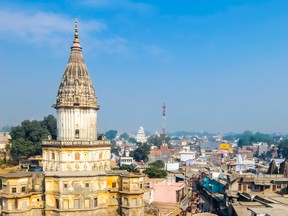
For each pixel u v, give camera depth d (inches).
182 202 4379.9
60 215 3053.6
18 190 3009.4
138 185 3336.6
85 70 3437.5
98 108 3449.8
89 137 3336.6
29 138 5851.4
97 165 3309.5
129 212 3280.0
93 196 3164.4
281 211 2458.2
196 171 6825.8
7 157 6136.8
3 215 2987.2
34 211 3127.5
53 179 3107.8
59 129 3312.0
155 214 3661.4
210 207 4148.6
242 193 3784.5
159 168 5999.0
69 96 3275.1
